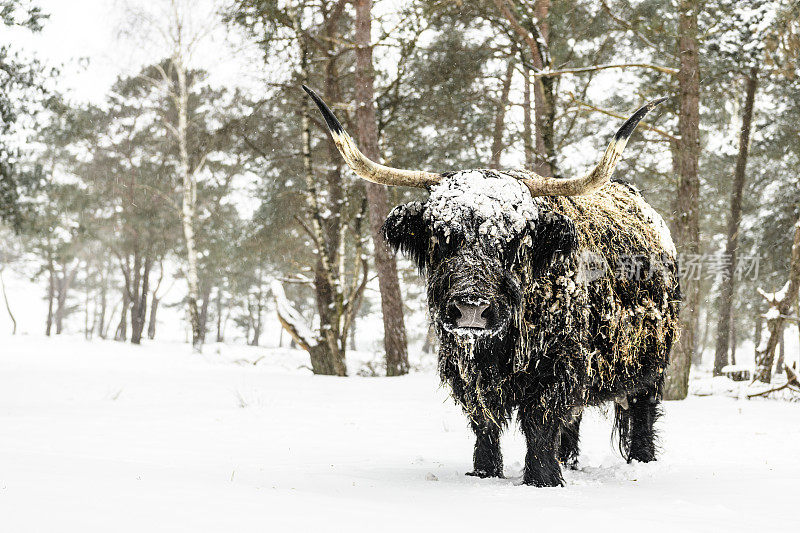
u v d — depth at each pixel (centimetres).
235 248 3019
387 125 2417
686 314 1573
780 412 1312
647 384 743
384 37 2106
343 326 2336
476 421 632
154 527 334
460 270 549
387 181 604
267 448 838
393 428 1052
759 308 3462
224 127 2547
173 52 3462
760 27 1878
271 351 4409
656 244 732
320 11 2345
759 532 422
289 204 2584
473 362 596
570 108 2012
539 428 598
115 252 4981
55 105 2044
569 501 512
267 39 2211
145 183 4203
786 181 2889
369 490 546
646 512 472
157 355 3484
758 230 2845
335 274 2298
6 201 2041
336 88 2428
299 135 2562
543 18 1877
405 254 621
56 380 1894
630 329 669
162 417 1142
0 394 1571
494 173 593
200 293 6044
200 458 740
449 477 635
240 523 356
